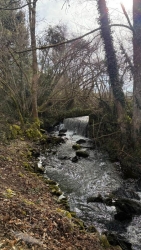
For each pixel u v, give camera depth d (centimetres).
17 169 1027
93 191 982
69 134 1945
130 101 1466
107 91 1652
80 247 532
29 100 2072
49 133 2006
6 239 436
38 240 471
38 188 881
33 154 1391
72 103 2373
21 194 737
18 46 1992
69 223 608
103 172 1174
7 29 2050
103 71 1410
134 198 934
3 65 1828
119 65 1258
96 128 1577
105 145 1419
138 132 1195
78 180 1086
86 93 1916
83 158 1366
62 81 2302
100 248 571
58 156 1406
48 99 2194
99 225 747
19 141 1538
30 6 1717
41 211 604
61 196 909
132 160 1142
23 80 2028
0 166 985
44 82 2283
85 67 1883
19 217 535
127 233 715
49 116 2261
